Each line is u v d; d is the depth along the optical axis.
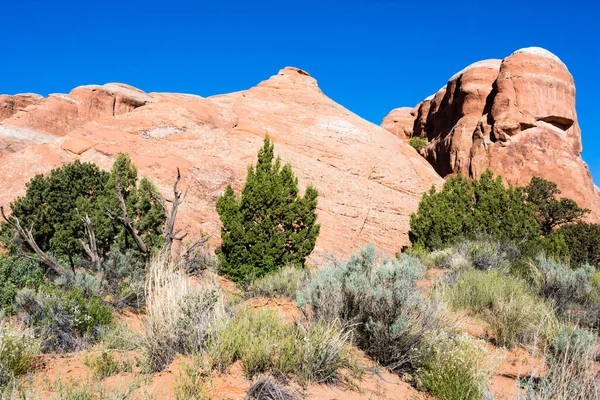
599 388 3.77
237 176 21.22
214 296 5.07
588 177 38.38
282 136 26.05
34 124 52.06
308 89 34.16
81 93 58.19
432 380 4.20
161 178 19.16
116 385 3.68
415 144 45.00
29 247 13.63
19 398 3.30
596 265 19.69
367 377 4.39
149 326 4.53
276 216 12.95
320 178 23.66
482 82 39.75
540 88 35.91
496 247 14.31
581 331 5.23
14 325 5.77
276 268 12.38
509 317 6.45
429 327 5.18
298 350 4.23
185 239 15.91
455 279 9.69
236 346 4.17
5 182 18.67
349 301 5.44
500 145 35.28
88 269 12.18
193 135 23.16
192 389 3.46
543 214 28.16
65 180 15.24
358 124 30.52
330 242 19.22
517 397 3.78
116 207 13.55
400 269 5.85
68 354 5.20
